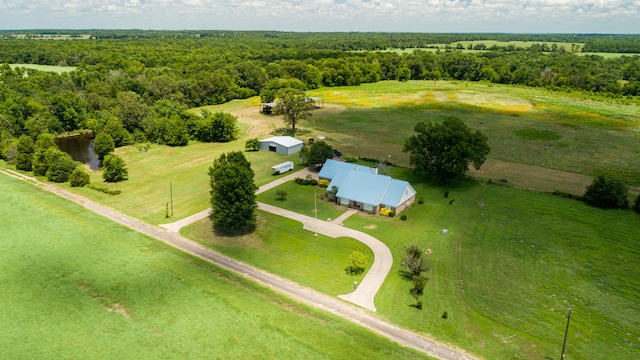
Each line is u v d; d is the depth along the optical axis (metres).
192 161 83.44
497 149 90.50
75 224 55.22
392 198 58.78
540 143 94.81
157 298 39.94
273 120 119.88
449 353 33.50
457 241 51.31
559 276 44.31
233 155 58.84
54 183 70.81
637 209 59.50
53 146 83.12
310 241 51.56
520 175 74.88
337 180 64.69
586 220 56.81
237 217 52.25
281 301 39.78
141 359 32.47
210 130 97.75
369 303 39.78
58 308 38.38
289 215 58.59
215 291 41.09
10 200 62.25
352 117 121.88
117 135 93.62
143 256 47.53
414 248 44.09
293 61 174.50
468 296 40.88
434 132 68.62
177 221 56.81
